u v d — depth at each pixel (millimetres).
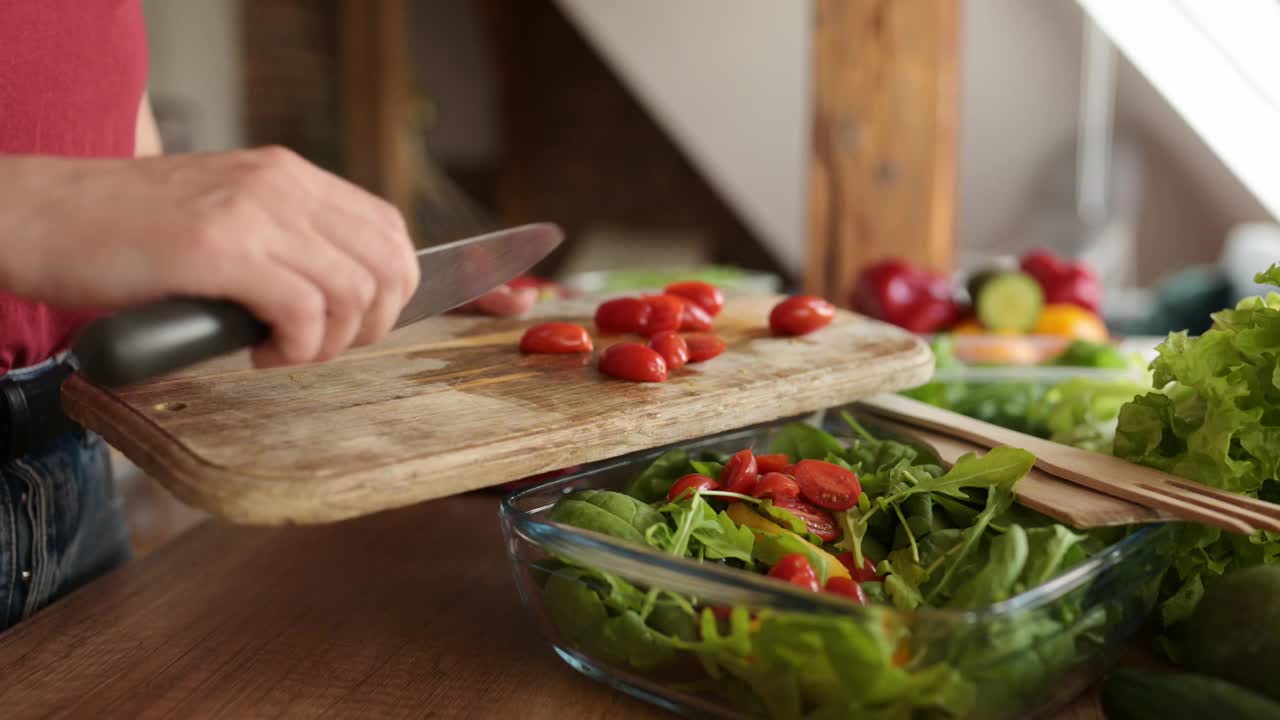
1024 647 539
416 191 3748
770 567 596
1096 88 3082
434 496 574
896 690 525
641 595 567
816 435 697
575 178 4098
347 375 669
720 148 2955
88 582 750
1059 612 552
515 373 683
